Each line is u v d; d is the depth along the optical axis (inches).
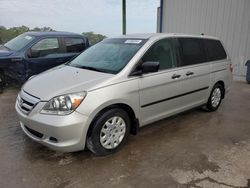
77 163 131.8
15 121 187.6
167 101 165.2
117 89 134.4
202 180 119.0
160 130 175.8
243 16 358.3
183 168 128.7
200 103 198.1
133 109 144.0
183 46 179.3
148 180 118.6
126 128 145.1
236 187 114.4
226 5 370.3
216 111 220.7
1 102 235.1
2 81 266.2
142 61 149.5
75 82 133.3
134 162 133.5
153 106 156.3
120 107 141.3
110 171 125.3
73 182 116.6
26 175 121.3
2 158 135.4
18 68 262.1
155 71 141.1
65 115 120.8
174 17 427.8
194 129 179.0
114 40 177.6
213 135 169.8
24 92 139.2
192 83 182.7
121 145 144.9
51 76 149.3
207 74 196.7
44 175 121.5
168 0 428.8
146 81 148.1
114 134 139.1
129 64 143.8
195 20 404.8
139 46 156.0
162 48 164.6
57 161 133.4
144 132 171.6
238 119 201.8
